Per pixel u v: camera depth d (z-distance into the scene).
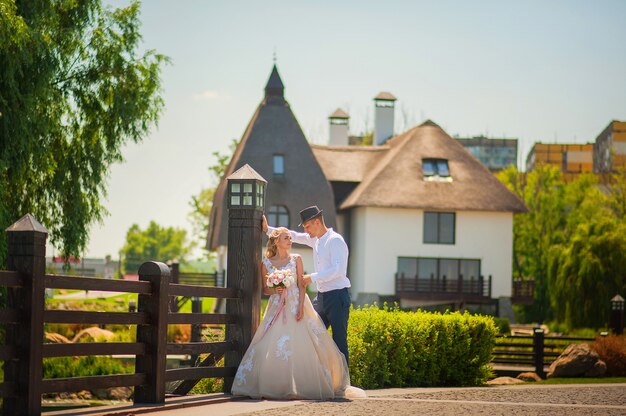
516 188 60.66
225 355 9.83
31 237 7.05
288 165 45.25
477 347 14.92
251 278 9.78
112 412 7.61
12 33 18.12
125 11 22.05
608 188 63.31
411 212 45.44
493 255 46.00
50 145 20.66
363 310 13.86
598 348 18.86
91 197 21.67
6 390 6.93
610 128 80.25
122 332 27.45
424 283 44.94
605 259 41.84
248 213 9.80
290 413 8.02
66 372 20.00
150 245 107.81
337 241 9.92
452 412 8.35
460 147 47.72
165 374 8.53
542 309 55.88
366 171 48.66
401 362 13.36
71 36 20.94
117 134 21.61
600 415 8.36
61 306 35.88
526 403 9.36
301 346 9.44
